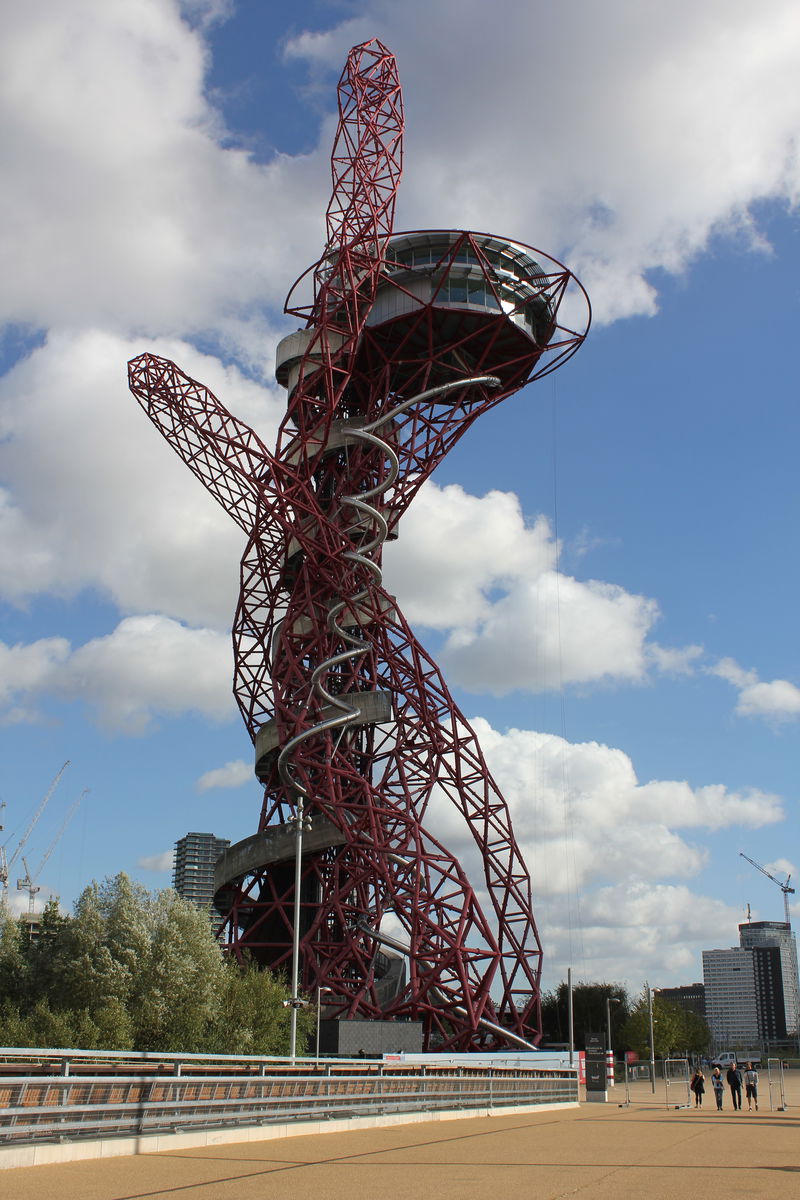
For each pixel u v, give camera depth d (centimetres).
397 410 7762
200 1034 5475
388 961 8312
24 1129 2323
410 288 8362
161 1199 1781
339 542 7938
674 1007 16762
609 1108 5919
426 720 8162
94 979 5353
